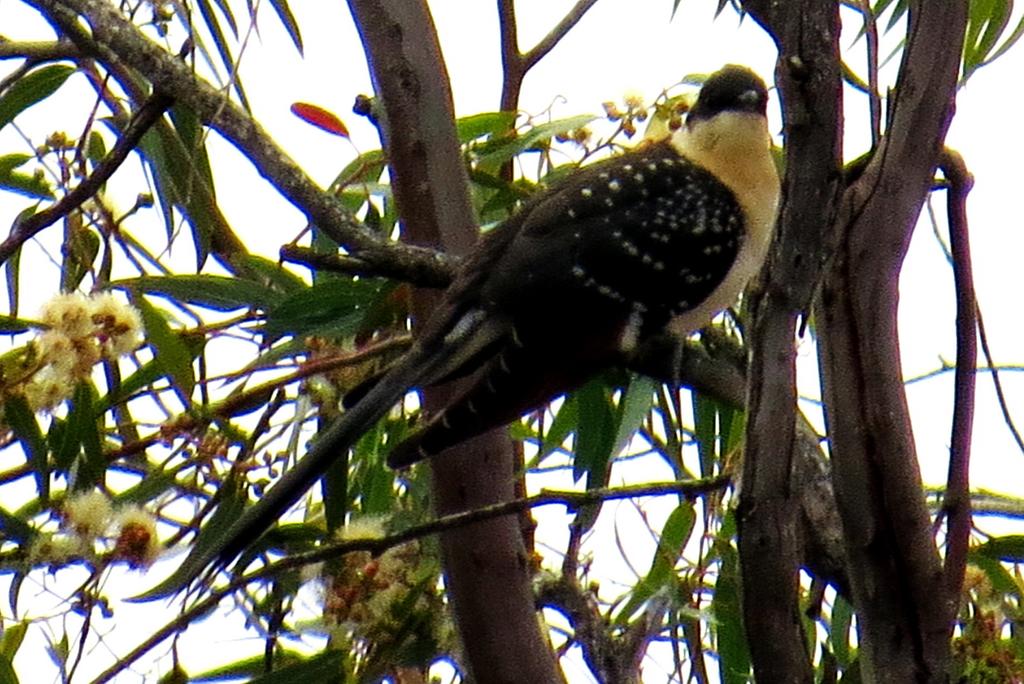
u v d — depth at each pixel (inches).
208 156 340.5
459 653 299.9
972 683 277.4
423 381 267.3
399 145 295.3
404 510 331.6
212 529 289.4
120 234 338.3
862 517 230.7
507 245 282.4
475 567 280.7
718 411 325.7
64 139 319.9
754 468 206.1
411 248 282.4
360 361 303.9
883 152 235.9
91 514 261.1
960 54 238.8
